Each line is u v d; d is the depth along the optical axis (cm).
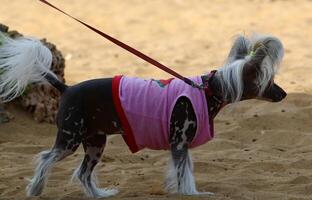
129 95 1009
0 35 1155
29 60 1014
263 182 1129
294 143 1385
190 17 2873
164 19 2856
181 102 1003
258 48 1015
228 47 2367
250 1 3136
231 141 1384
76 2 3206
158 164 1259
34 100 1494
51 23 2794
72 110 1012
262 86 1018
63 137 1018
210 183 1112
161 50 2352
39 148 1343
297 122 1491
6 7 3077
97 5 3133
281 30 2595
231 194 1062
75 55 2300
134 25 2762
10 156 1298
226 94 1018
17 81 1028
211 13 2930
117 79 1026
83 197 1056
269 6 3012
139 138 1018
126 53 2311
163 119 1001
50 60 1035
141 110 1004
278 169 1218
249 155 1304
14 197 1052
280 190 1093
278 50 1011
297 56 2200
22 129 1452
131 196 1051
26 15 2927
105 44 2461
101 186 1127
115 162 1274
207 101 1013
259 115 1515
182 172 1019
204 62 2159
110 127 1023
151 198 1013
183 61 2180
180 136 1010
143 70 2048
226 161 1268
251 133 1433
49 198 1040
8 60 1018
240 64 1016
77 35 2605
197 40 2494
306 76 1933
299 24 2673
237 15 2873
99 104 1011
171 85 1017
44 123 1491
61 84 1035
